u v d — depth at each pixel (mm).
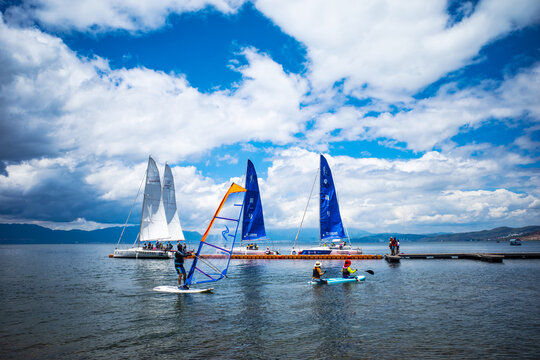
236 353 9383
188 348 9836
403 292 18953
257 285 21906
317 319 12953
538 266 34938
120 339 10758
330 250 46188
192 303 16172
